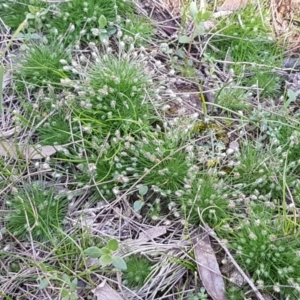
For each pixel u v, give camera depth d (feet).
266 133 1.50
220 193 1.34
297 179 1.40
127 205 1.36
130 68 1.47
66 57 1.54
